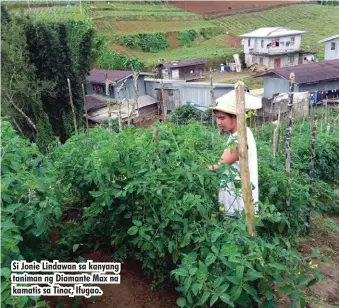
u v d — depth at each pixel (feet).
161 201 12.04
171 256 13.29
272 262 10.02
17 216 10.75
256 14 186.09
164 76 117.29
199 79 122.52
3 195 10.67
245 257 9.60
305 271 11.17
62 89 75.72
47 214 11.50
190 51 145.18
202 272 9.70
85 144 16.97
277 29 133.90
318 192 20.99
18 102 73.10
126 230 14.19
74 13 151.43
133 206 13.53
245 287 9.39
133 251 14.38
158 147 13.39
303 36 158.10
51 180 13.05
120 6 174.50
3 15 82.07
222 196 13.10
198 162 12.75
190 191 12.35
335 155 27.25
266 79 91.76
